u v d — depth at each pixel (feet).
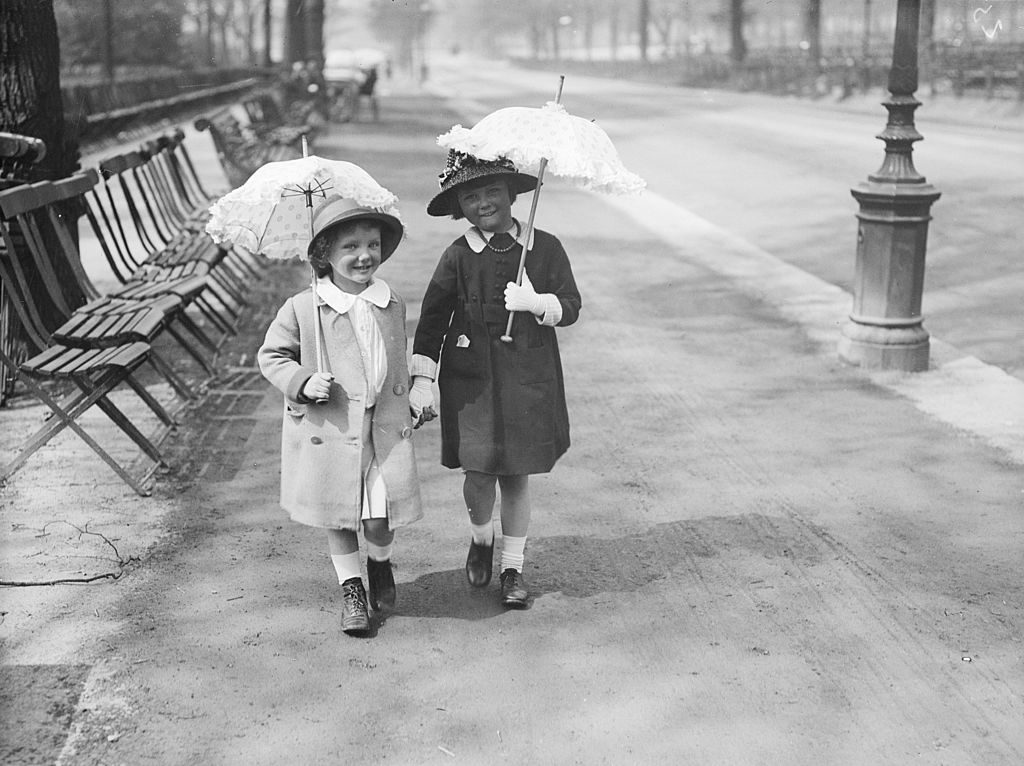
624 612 14.40
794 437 21.01
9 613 14.12
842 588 15.05
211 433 20.84
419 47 318.86
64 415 17.93
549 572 15.57
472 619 14.24
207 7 122.11
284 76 106.42
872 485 18.69
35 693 12.37
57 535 16.38
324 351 13.23
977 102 107.14
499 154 13.55
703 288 33.99
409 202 50.19
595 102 137.69
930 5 119.96
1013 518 17.34
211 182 54.54
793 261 40.34
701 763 11.30
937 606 14.55
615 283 34.73
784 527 17.01
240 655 13.26
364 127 99.50
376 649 13.47
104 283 32.63
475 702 12.37
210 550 16.02
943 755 11.45
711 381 24.56
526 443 13.97
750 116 110.32
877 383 24.43
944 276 37.50
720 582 15.23
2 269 19.52
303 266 37.45
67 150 25.32
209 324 29.30
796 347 27.35
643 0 259.19
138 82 81.66
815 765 11.27
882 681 12.81
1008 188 55.16
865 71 133.90
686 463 19.70
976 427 21.52
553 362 14.29
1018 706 12.32
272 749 11.48
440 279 13.99
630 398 23.35
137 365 19.48
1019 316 32.12
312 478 13.26
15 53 23.63
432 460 19.86
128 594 14.69
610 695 12.52
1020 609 14.48
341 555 13.89
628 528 17.02
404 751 11.48
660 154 75.20
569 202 52.85
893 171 25.05
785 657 13.30
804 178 62.49
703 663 13.17
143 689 12.51
